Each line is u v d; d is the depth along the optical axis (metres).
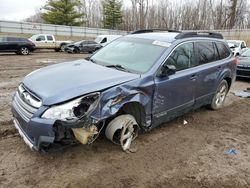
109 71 3.82
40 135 2.96
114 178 3.20
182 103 4.53
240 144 4.34
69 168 3.34
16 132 4.23
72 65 4.15
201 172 3.44
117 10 54.94
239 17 50.75
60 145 3.18
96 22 65.31
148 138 4.31
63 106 2.97
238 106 6.56
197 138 4.46
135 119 3.88
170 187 3.11
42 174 3.19
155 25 54.97
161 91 3.97
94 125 3.18
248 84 9.55
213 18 52.03
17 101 3.50
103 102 3.19
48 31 36.84
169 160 3.68
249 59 9.99
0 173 3.16
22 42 20.09
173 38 4.55
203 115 5.65
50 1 44.84
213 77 5.32
